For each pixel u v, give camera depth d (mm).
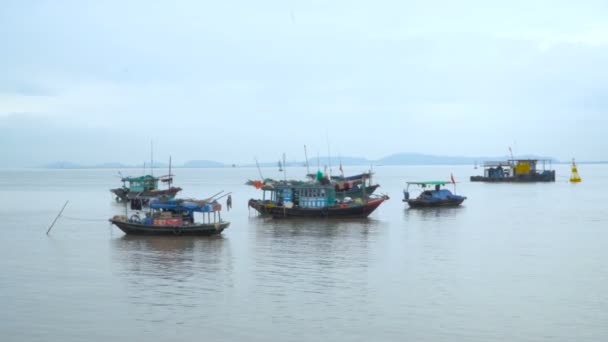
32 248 46688
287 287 33188
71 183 193750
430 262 40000
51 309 29297
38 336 25703
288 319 27594
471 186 141750
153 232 52469
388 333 25812
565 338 25250
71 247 47062
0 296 31641
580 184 149250
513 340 25047
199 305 29797
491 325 26766
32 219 68938
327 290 32500
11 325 27016
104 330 26344
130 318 27859
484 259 41062
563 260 40719
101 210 81625
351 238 51375
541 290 32469
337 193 75500
